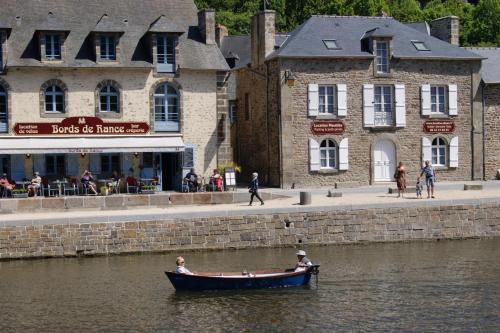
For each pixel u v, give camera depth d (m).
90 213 33.91
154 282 27.98
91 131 42.53
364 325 23.14
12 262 31.16
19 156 41.88
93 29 42.31
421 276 28.81
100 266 30.44
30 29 42.84
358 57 46.62
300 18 76.75
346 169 46.94
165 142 42.72
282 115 45.88
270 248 33.84
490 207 36.56
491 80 49.50
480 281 28.00
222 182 43.38
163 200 36.81
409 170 48.06
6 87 41.53
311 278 28.59
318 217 34.47
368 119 47.16
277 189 45.00
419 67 48.12
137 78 43.16
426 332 22.52
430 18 80.19
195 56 44.38
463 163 49.12
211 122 44.44
